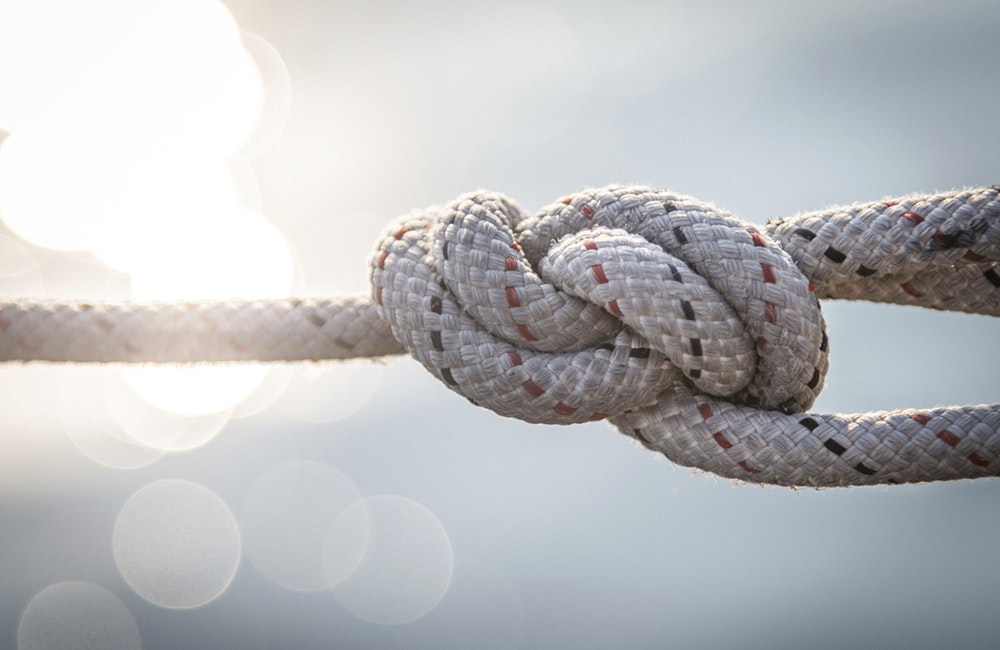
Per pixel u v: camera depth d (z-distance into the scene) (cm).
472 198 43
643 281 41
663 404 42
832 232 42
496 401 42
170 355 44
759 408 42
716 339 41
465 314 42
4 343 44
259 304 44
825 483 42
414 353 42
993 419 41
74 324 44
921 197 42
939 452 41
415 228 43
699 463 42
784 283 41
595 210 42
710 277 41
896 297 43
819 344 42
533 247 42
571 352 42
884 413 42
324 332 44
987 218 41
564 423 42
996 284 42
